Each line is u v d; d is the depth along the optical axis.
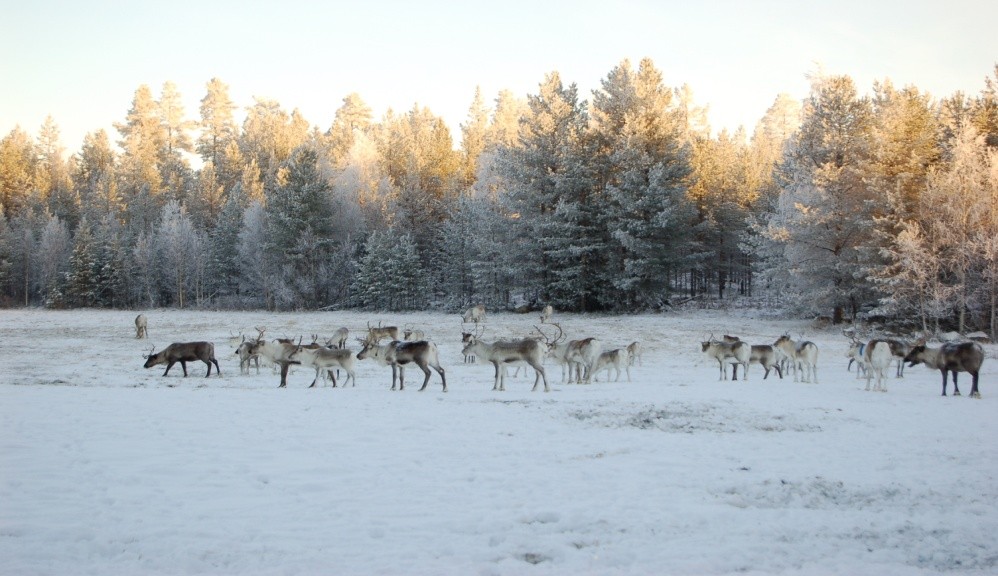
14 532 6.59
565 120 55.03
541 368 18.89
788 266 44.97
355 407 15.25
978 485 8.98
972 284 38.19
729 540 6.92
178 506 7.57
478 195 64.31
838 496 8.53
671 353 32.31
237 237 71.81
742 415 14.38
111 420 12.73
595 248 51.38
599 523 7.31
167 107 111.94
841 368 27.97
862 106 44.16
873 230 40.53
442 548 6.50
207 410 14.34
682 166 50.91
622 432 12.57
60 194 90.69
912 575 6.07
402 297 61.12
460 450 10.77
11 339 35.94
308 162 65.50
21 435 11.05
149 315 54.41
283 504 7.76
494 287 57.22
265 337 38.22
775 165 53.38
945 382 18.42
